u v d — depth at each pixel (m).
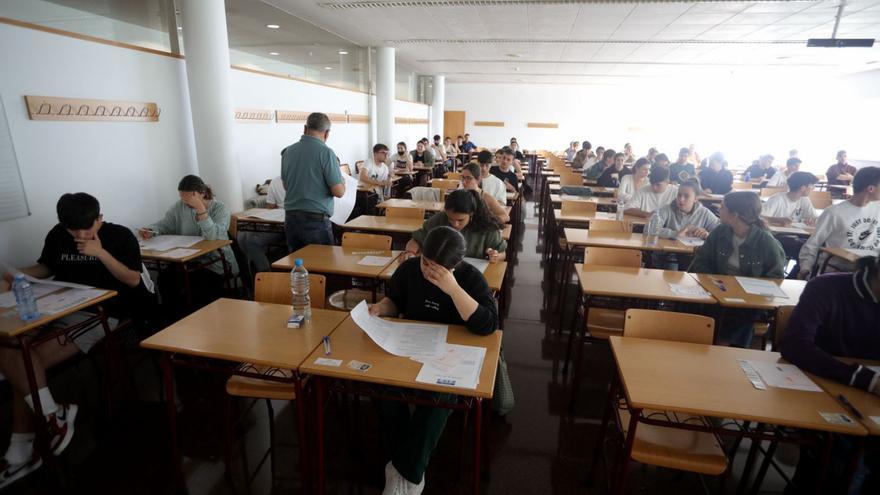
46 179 2.96
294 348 1.67
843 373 1.50
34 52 2.85
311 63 6.82
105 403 2.28
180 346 1.67
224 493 1.85
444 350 1.63
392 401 1.76
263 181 5.47
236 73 4.91
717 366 1.64
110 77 3.38
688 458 1.51
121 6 3.49
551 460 2.08
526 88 16.12
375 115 9.13
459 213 2.32
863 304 1.60
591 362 2.97
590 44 7.69
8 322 1.78
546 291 4.26
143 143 3.70
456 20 6.23
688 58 8.84
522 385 2.68
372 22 6.48
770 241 2.58
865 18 5.43
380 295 2.79
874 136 9.84
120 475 1.94
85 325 2.11
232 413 2.28
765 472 1.86
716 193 6.15
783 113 12.62
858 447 1.38
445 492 1.88
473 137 16.92
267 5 5.56
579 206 4.62
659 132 15.49
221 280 3.27
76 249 2.37
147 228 3.26
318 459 1.68
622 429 1.67
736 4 4.96
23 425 1.94
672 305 2.65
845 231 3.24
